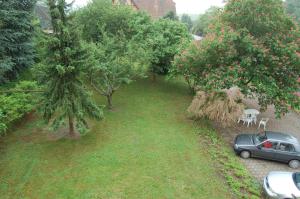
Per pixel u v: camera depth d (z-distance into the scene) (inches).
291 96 616.4
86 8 968.3
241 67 618.5
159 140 610.9
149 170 500.7
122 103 821.2
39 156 523.2
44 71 519.5
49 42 484.4
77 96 551.5
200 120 725.9
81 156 530.3
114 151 554.9
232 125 720.3
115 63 703.7
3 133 572.7
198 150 579.2
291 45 600.7
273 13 621.9
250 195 454.3
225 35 614.9
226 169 518.6
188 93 948.6
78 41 519.8
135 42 834.2
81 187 446.9
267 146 558.6
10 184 445.1
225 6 671.8
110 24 965.2
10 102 588.7
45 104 542.9
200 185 469.1
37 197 421.1
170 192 447.2
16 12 693.3
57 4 487.5
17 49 755.4
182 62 703.1
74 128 636.7
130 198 428.8
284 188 442.0
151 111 776.3
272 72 641.0
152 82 1043.9
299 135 696.4
